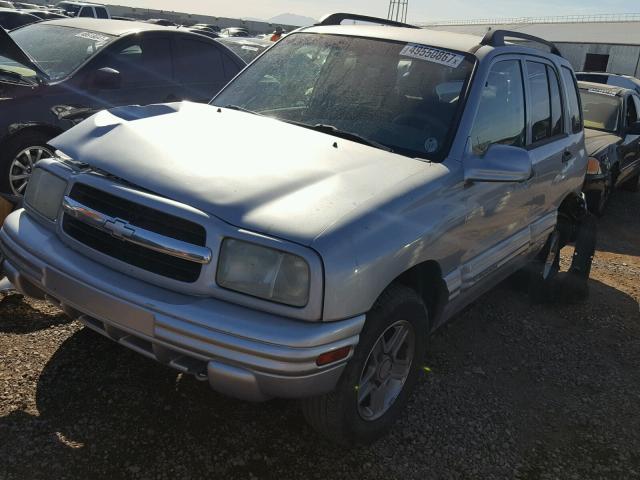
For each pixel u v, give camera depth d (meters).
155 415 2.88
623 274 6.07
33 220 2.88
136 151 2.70
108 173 2.59
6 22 13.08
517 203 3.71
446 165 3.00
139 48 6.04
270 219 2.30
